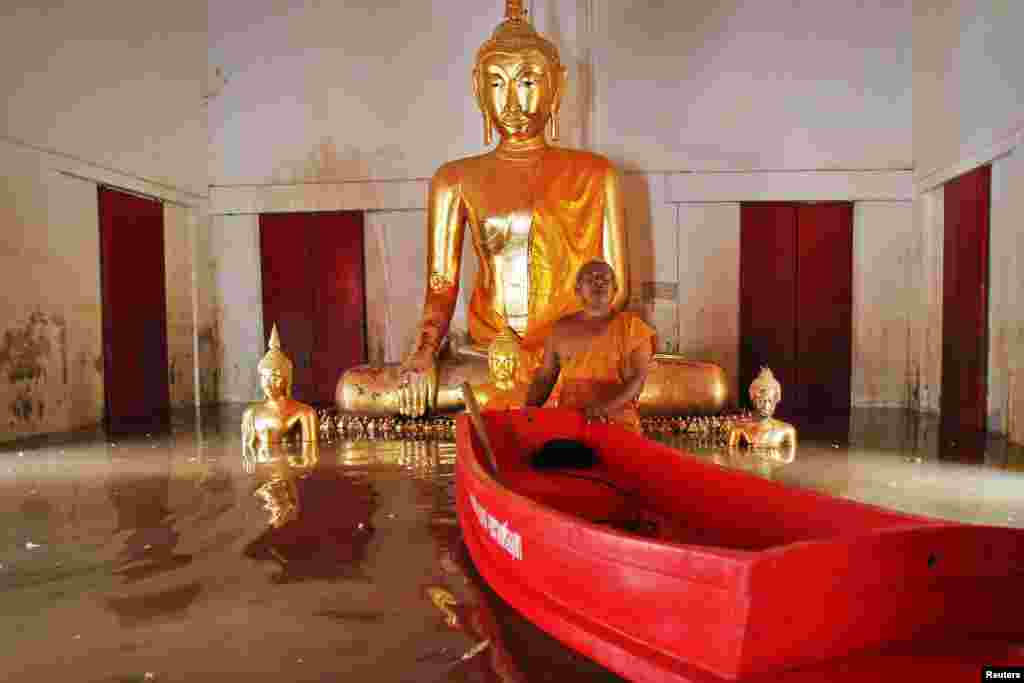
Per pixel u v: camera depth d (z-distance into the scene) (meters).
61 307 7.07
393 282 9.10
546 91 7.15
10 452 5.74
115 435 6.67
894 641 1.71
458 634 2.35
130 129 7.97
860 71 8.45
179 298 8.91
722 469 2.74
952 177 7.39
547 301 7.05
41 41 6.81
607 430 3.76
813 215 8.66
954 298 7.50
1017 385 6.12
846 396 8.71
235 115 9.20
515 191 7.12
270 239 9.28
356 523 3.62
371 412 6.80
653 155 8.57
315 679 2.08
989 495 4.07
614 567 1.92
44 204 6.86
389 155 8.98
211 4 9.18
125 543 3.30
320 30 9.04
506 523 2.49
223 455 5.56
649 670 1.79
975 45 6.86
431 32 8.87
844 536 1.64
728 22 8.52
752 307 8.69
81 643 2.32
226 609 2.57
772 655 1.63
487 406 6.13
